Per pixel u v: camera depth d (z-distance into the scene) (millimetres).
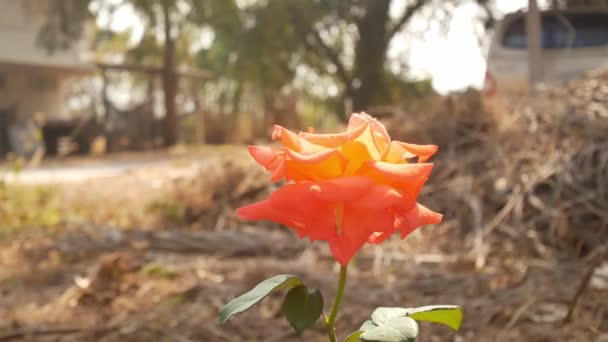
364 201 1116
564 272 4203
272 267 4500
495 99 6219
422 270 4449
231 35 20859
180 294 4047
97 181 10062
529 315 3492
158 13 23719
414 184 1170
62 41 23672
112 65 24078
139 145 23953
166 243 5465
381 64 20938
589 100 5727
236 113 25938
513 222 5070
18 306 4055
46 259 5199
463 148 6168
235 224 6320
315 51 21781
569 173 5145
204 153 19016
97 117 24297
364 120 1276
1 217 6652
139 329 3521
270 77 22391
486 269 4414
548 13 8609
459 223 5316
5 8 22844
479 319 3527
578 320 3383
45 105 26344
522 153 5512
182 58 30047
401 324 1202
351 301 3904
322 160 1124
